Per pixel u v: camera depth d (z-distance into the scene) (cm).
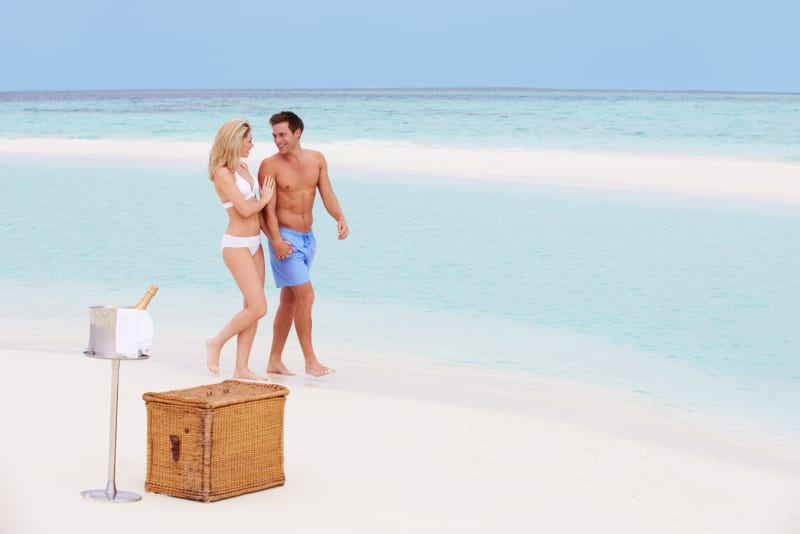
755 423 745
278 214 827
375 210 1941
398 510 496
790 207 2006
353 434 643
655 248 1543
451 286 1273
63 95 11744
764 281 1312
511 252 1505
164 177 2542
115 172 2666
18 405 679
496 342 994
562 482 561
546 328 1061
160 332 1013
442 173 2609
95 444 589
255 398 501
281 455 524
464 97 7838
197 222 1783
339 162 2883
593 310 1144
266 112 6153
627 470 595
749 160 3039
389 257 1466
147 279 1298
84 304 1140
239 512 479
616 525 491
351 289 1254
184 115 5928
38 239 1598
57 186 2327
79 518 462
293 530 459
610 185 2364
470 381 840
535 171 2658
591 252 1510
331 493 518
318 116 5112
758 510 532
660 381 861
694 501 541
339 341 992
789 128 3944
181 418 488
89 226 1731
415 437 642
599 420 725
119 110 6644
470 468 579
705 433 710
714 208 1998
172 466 495
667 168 2731
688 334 1037
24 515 464
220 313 1109
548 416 730
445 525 477
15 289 1225
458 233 1677
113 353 465
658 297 1211
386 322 1080
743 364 924
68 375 776
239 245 796
